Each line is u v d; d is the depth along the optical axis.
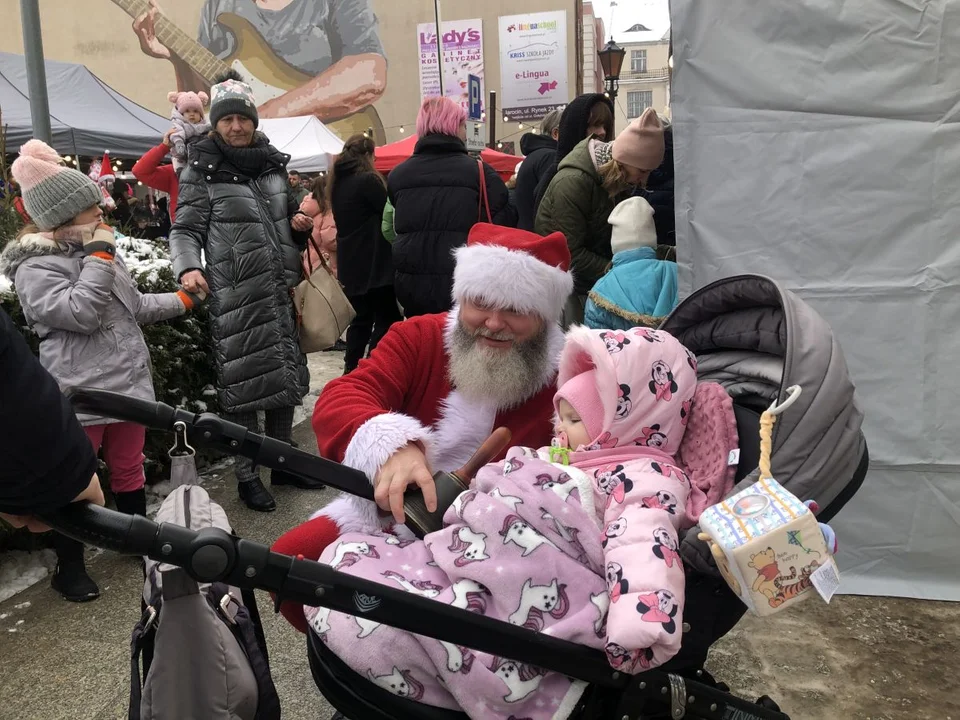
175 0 26.05
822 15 2.55
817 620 2.62
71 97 9.02
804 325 1.39
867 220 2.63
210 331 3.92
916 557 2.78
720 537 1.17
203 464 4.40
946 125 2.51
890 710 2.14
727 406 1.50
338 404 1.76
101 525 1.00
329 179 5.36
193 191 3.54
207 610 1.30
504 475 1.43
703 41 2.71
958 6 2.43
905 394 2.69
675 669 1.35
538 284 1.79
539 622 1.24
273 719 1.43
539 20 24.98
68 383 2.75
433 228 4.14
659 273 2.77
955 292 2.59
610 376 1.45
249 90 3.69
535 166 4.61
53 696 2.29
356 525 1.68
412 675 1.23
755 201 2.74
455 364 1.89
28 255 2.72
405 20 25.34
